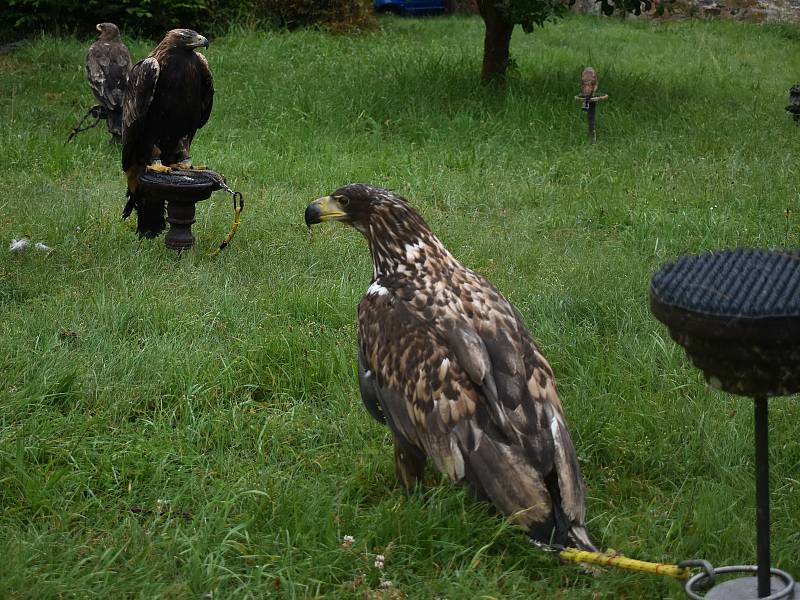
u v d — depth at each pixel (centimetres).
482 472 309
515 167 639
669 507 340
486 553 320
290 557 315
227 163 623
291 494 336
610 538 324
